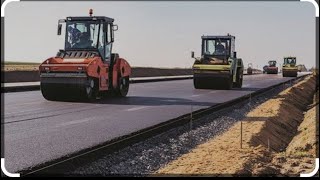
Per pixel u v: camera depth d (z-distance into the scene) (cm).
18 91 2298
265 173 848
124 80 1992
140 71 6256
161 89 2639
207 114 1497
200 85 2720
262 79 4997
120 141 918
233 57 2780
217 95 2183
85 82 1647
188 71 8462
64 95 1683
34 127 1065
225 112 1623
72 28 1788
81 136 964
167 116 1307
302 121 2095
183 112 1414
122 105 1595
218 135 1234
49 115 1280
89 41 1777
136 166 825
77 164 767
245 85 3447
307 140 1337
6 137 934
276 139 1416
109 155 855
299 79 5422
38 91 2303
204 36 2716
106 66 1808
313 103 2941
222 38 2691
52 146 858
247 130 1320
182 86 3014
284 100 2353
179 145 1041
